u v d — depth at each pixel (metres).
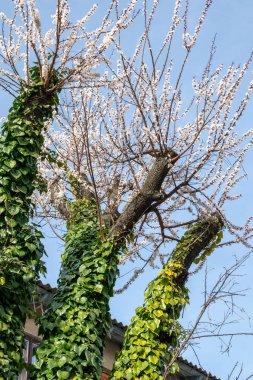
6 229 11.27
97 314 11.48
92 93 13.82
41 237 11.42
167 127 12.85
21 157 11.69
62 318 11.42
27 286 11.20
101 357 11.31
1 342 10.72
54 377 10.94
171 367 11.59
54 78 12.32
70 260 12.10
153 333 11.71
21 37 12.09
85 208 13.56
